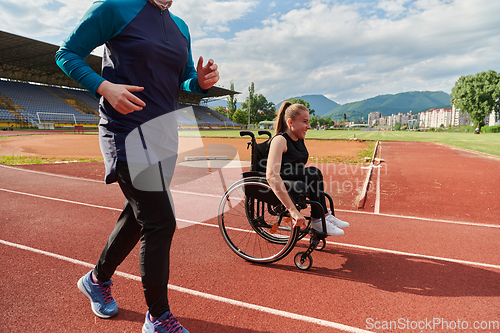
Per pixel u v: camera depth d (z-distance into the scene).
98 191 5.73
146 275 1.63
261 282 2.44
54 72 50.31
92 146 16.50
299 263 2.69
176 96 1.77
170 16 1.72
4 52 38.56
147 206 1.61
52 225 3.76
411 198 5.36
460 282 2.45
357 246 3.22
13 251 2.95
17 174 7.47
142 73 1.55
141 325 1.88
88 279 1.96
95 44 1.54
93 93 1.52
